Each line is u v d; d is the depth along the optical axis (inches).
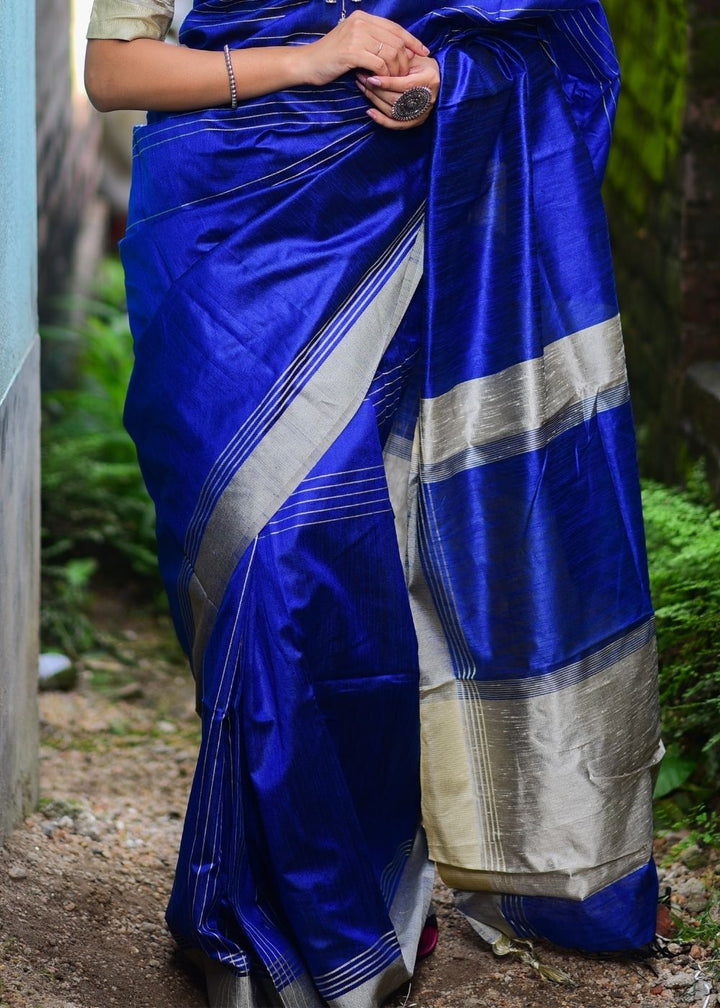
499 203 100.1
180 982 101.0
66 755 158.7
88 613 216.2
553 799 98.0
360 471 95.5
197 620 97.5
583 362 101.7
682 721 128.1
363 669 96.1
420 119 97.7
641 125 182.2
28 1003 90.9
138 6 98.0
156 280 99.6
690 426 166.9
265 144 97.5
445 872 101.7
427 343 99.3
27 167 126.2
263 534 93.2
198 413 96.1
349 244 98.3
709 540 135.3
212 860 92.4
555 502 99.4
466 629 99.4
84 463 229.6
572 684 98.6
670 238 172.4
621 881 99.2
